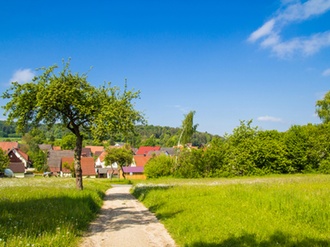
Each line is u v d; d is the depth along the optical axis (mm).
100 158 122500
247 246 10023
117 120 26969
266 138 57812
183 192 23953
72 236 11586
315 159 55438
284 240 10172
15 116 27078
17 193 22891
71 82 26906
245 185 24922
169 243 11570
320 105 74812
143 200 26469
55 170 114625
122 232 13477
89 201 20500
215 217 14133
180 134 72938
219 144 61688
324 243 9633
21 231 10531
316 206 12875
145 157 114938
